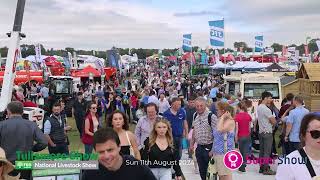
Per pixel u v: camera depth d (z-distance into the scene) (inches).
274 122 422.0
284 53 2330.2
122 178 137.3
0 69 1579.7
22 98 764.6
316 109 740.7
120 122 257.8
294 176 137.3
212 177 321.1
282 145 433.1
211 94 874.1
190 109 504.7
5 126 266.4
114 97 791.1
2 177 146.9
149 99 624.7
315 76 757.9
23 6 439.2
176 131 402.6
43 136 278.4
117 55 2159.2
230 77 864.3
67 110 853.8
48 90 1081.4
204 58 2453.2
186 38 2068.2
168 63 3969.0
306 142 139.1
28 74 1401.3
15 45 434.3
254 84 757.3
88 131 393.7
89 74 1558.8
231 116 319.6
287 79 977.5
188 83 1380.4
